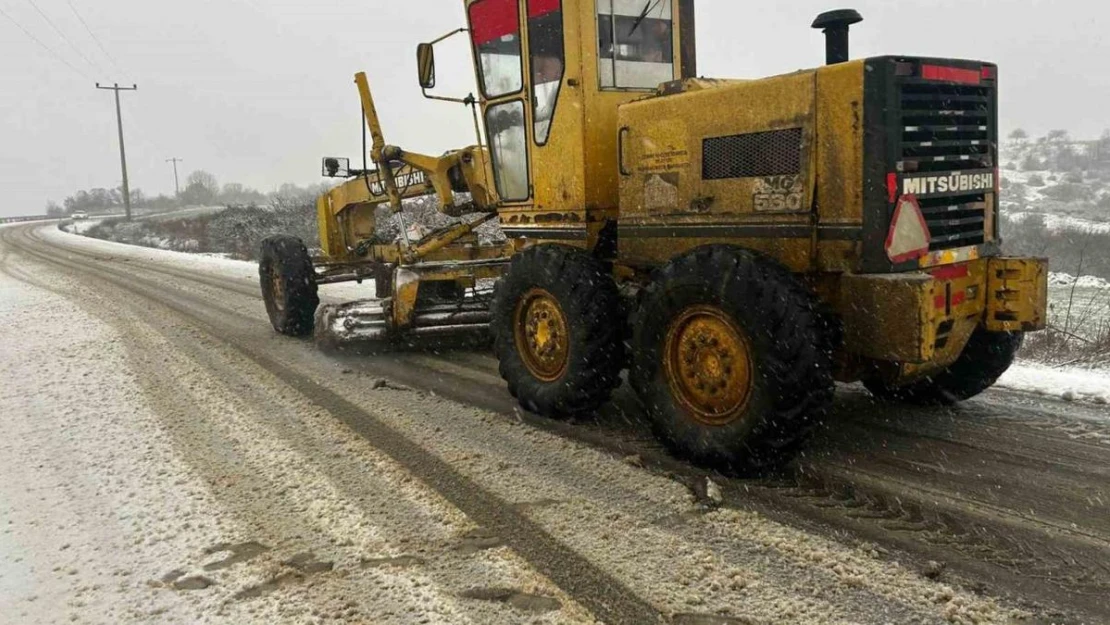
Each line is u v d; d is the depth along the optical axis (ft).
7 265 73.41
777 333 11.89
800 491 12.40
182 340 28.09
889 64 12.03
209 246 95.35
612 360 15.65
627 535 11.01
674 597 9.32
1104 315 30.37
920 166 12.65
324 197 31.55
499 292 17.65
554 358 16.61
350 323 23.94
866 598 9.18
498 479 13.35
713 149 14.21
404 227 25.53
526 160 18.51
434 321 23.67
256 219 105.09
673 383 13.83
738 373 12.69
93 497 13.15
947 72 12.88
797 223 13.12
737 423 12.67
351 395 19.52
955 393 16.26
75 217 265.54
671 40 18.12
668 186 15.05
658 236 15.38
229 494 13.01
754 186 13.64
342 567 10.34
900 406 16.80
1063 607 8.91
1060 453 13.71
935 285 12.60
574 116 16.69
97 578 10.36
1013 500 11.81
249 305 37.86
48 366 24.04
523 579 9.87
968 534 10.74
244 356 24.91
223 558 10.75
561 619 8.93
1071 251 48.39
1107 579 9.50
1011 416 15.90
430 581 9.89
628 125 15.67
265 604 9.48
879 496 12.11
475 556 10.53
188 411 18.25
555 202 17.60
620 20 17.12
